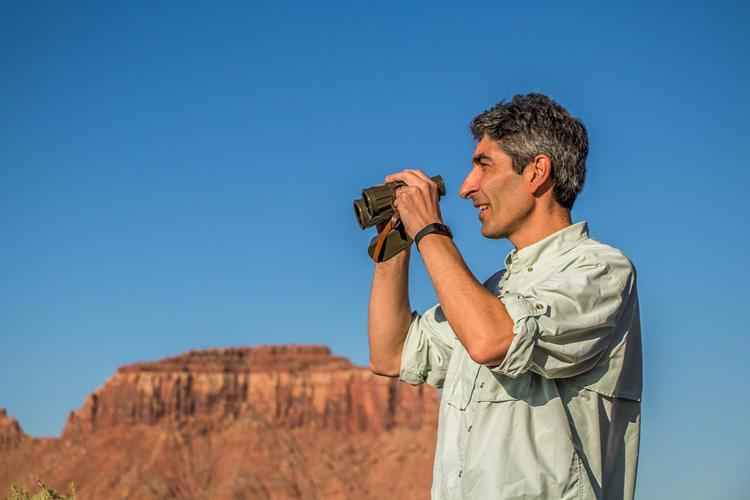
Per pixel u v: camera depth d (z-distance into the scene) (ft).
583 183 8.28
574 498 7.07
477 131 8.38
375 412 472.03
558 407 7.28
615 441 7.86
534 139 7.98
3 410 484.74
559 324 6.99
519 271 8.11
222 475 428.15
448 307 7.20
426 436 457.27
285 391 476.54
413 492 419.74
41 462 447.01
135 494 407.44
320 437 465.88
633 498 7.91
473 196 8.42
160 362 478.59
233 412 469.98
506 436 7.26
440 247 7.60
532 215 8.17
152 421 458.91
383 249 8.81
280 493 417.69
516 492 7.10
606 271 7.53
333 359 495.00
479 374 7.73
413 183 8.22
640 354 8.12
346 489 422.41
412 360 9.36
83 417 469.57
